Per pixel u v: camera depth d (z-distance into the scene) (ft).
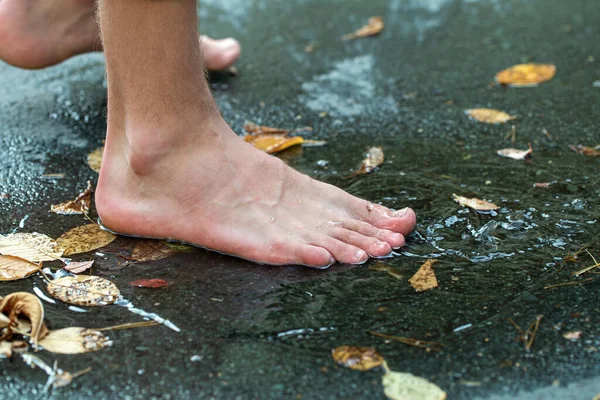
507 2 7.08
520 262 4.75
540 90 5.88
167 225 4.85
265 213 4.82
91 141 5.53
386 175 5.24
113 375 4.38
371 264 4.76
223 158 4.82
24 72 6.10
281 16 6.89
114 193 4.88
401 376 4.37
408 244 4.85
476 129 5.57
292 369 4.39
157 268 4.76
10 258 4.79
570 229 4.89
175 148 4.80
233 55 6.01
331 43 6.45
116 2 4.61
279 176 4.86
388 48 6.38
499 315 4.55
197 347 4.46
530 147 5.40
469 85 5.96
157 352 4.45
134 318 4.56
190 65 4.72
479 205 5.02
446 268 4.74
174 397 4.33
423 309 4.58
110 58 4.71
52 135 5.55
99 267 4.77
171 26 4.64
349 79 6.06
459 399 4.31
